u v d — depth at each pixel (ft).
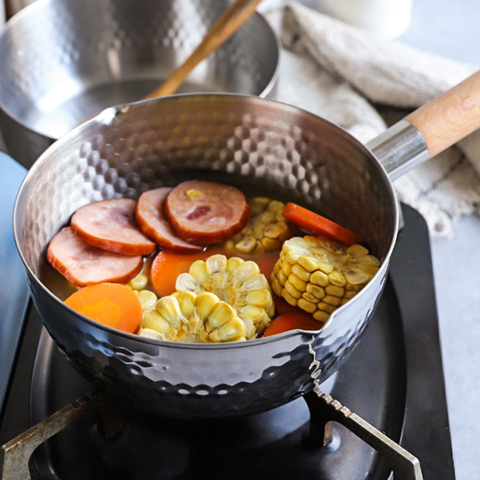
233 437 1.76
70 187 1.86
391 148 1.79
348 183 1.86
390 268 2.06
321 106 2.73
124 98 2.71
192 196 1.93
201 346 1.45
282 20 2.93
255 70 2.64
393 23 2.97
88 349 1.54
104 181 1.92
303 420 1.79
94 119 1.82
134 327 1.69
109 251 1.85
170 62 2.79
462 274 2.40
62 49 2.64
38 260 1.80
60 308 1.51
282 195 2.00
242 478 1.72
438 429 1.79
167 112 1.89
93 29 2.67
